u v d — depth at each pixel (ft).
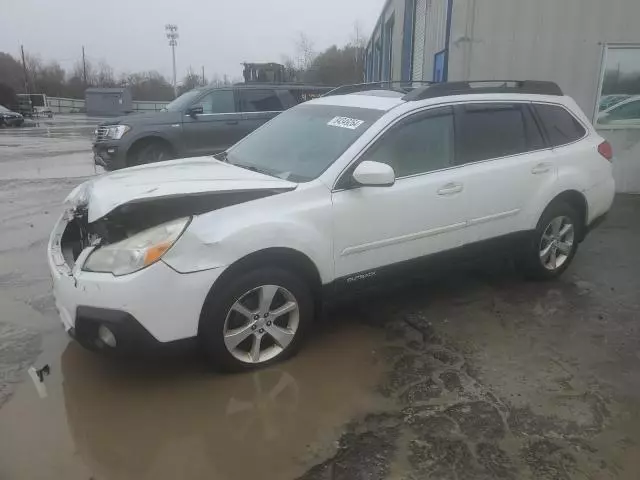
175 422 10.12
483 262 15.52
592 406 10.78
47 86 233.96
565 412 10.57
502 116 15.34
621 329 14.11
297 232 11.45
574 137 16.96
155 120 33.53
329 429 9.98
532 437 9.81
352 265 12.69
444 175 13.82
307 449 9.45
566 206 16.67
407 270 13.71
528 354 12.78
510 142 15.42
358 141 12.76
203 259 10.44
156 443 9.55
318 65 176.65
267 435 9.80
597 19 26.94
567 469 9.04
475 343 13.26
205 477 8.78
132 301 9.95
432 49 33.32
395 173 13.15
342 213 12.19
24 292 15.94
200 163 14.69
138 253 10.11
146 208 10.91
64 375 11.59
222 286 10.86
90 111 163.53
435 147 13.93
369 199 12.55
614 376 11.90
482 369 12.09
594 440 9.77
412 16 45.24
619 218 25.11
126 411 10.41
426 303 15.57
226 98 35.65
